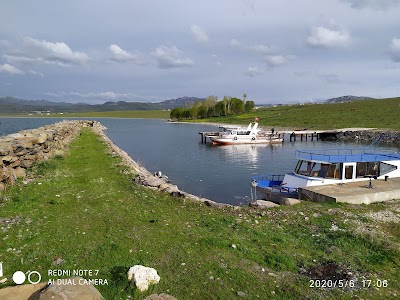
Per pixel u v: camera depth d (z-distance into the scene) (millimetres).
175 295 8344
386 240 12852
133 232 12258
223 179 34438
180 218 14445
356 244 12500
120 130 119812
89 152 32438
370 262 11055
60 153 28766
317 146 69812
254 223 14633
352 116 120625
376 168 24172
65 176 20594
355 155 24844
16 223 12375
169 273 9391
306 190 20672
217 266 9945
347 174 23047
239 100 185750
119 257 10164
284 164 45000
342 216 15891
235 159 49844
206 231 12953
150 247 11039
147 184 20172
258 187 25344
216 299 8312
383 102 150125
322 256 11375
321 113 137250
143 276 8641
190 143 74438
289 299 8617
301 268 10438
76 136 49688
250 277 9500
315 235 13469
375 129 87375
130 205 15688
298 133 83625
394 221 15570
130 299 8023
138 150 59906
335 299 8805
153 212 14922
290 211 16734
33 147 22203
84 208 14695
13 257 9844
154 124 168625
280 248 11867
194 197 18703
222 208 16844
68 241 11133
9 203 14344
